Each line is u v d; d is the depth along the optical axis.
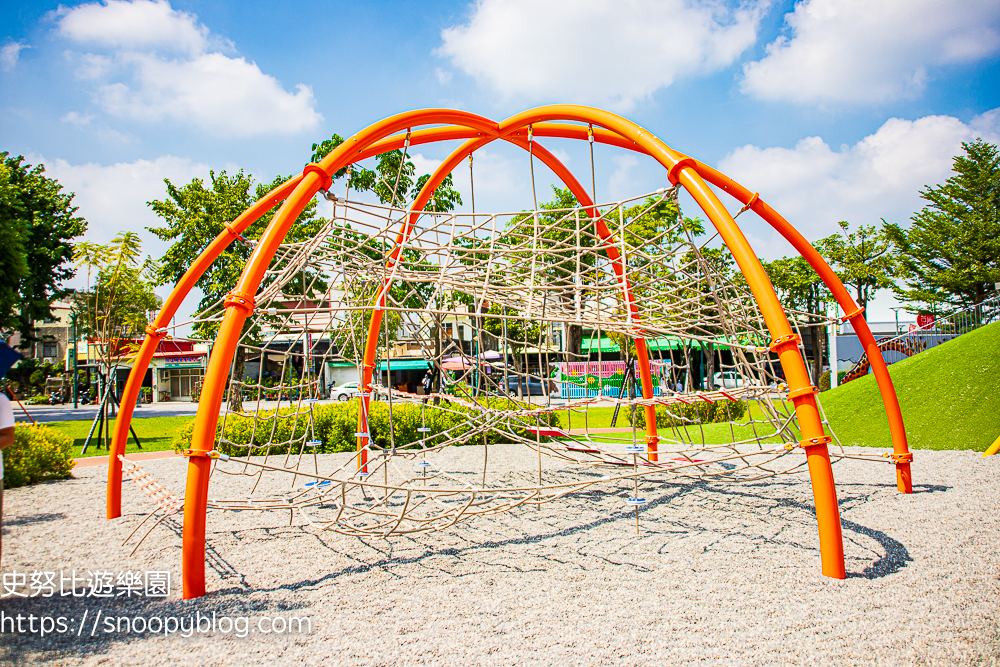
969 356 10.39
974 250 29.41
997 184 29.44
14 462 7.69
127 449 11.83
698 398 5.23
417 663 2.96
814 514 5.80
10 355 3.57
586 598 3.77
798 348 4.09
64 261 24.55
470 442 11.43
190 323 6.52
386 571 4.39
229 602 3.82
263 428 10.24
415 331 8.24
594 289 5.89
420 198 7.35
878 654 2.96
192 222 15.27
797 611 3.49
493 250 5.75
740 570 4.23
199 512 3.88
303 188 4.53
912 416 9.82
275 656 3.08
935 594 3.70
